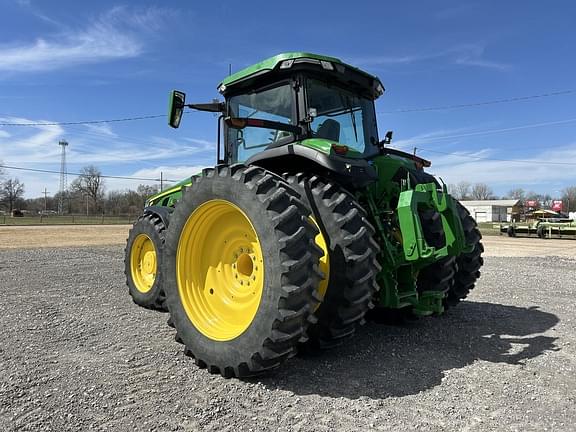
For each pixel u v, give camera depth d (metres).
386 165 4.18
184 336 3.48
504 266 10.51
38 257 11.22
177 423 2.48
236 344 3.08
